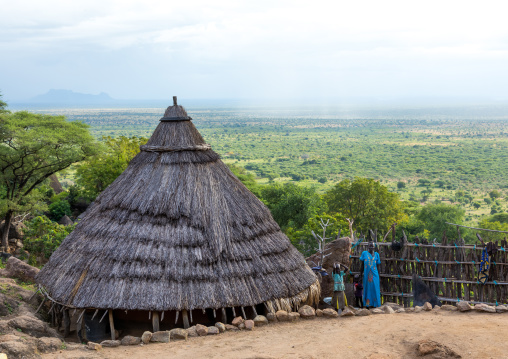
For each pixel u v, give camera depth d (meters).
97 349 8.11
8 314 9.70
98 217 10.54
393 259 12.25
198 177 10.75
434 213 52.53
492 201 104.06
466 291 11.44
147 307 8.95
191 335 8.73
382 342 7.62
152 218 10.01
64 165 27.86
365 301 11.73
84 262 9.77
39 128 26.28
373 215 48.66
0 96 29.36
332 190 52.16
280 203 40.97
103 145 30.56
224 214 10.34
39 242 21.48
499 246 11.21
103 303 9.03
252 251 10.15
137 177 10.77
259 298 9.60
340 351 7.32
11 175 26.84
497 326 8.09
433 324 8.39
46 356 7.43
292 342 7.98
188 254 9.62
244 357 7.18
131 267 9.36
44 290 10.11
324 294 12.72
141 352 7.91
